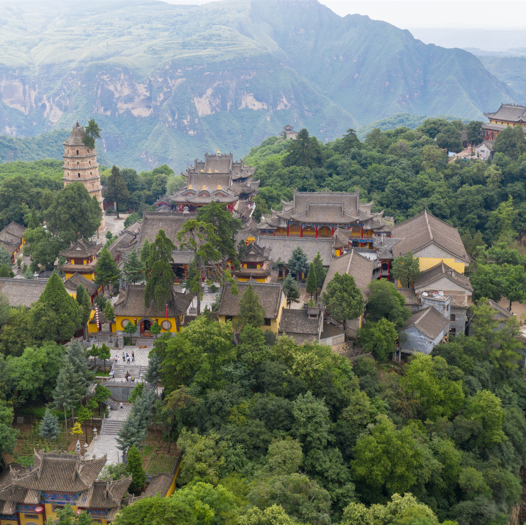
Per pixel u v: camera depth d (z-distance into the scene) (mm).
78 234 163250
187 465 74625
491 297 131375
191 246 117938
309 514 67000
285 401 84812
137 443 80188
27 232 161125
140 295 109688
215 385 88062
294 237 148250
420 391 96750
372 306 112938
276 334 105312
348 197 164500
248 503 68438
